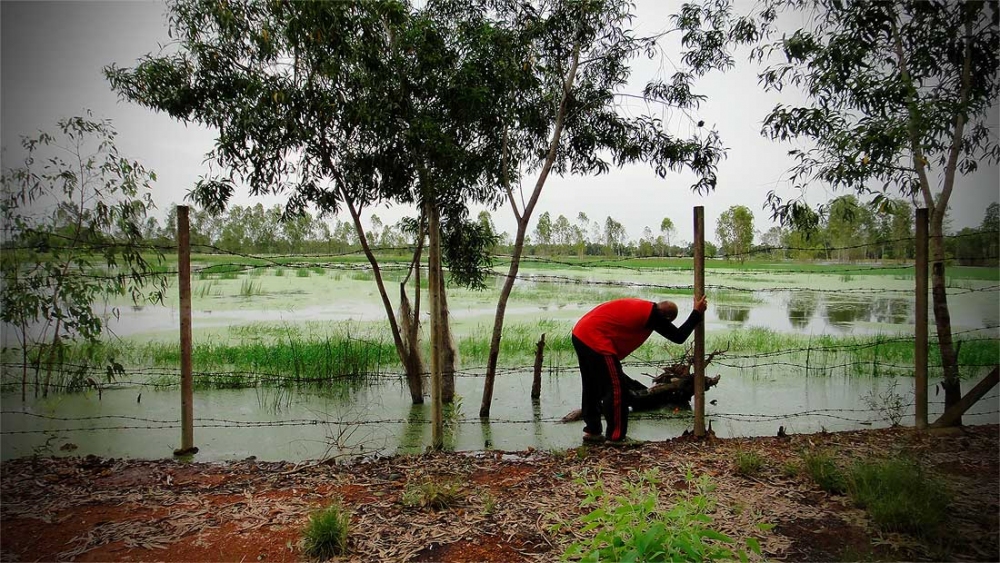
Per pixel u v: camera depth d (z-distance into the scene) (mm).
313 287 22688
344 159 6512
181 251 5359
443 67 5859
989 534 3375
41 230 6973
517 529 3570
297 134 5922
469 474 4625
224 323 13406
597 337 5727
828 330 13211
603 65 7148
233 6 5703
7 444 5746
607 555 2557
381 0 5473
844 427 6387
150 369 8883
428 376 7949
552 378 9031
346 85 5898
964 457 4742
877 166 5715
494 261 8977
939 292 5867
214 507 3969
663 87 7293
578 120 7371
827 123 5824
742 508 3662
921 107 5230
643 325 5723
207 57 5859
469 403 7605
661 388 7137
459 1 6551
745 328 13406
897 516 3473
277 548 3383
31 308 6980
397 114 5953
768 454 4945
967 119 5297
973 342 10297
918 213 5645
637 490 3188
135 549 3375
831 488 4066
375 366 9273
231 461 5160
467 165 6277
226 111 5949
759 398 7734
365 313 15375
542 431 6316
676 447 5277
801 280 27016
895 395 7570
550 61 6945
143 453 5539
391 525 3643
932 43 5777
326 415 6969
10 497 4164
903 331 12922
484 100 5879
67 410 7082
